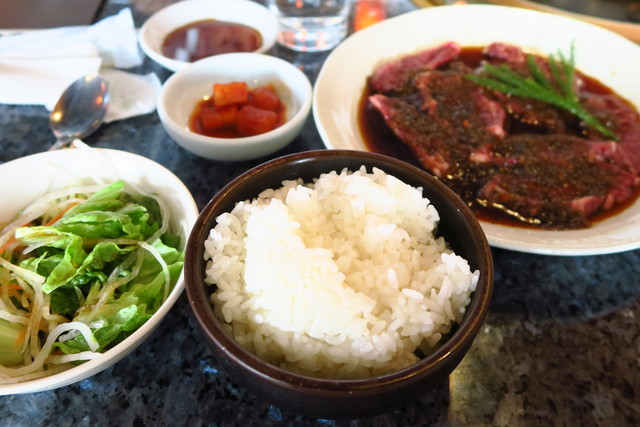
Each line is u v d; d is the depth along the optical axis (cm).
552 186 31
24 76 36
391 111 35
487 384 22
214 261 19
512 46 41
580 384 22
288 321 18
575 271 27
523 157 32
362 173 22
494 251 27
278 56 41
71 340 22
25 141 34
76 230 24
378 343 18
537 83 38
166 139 34
